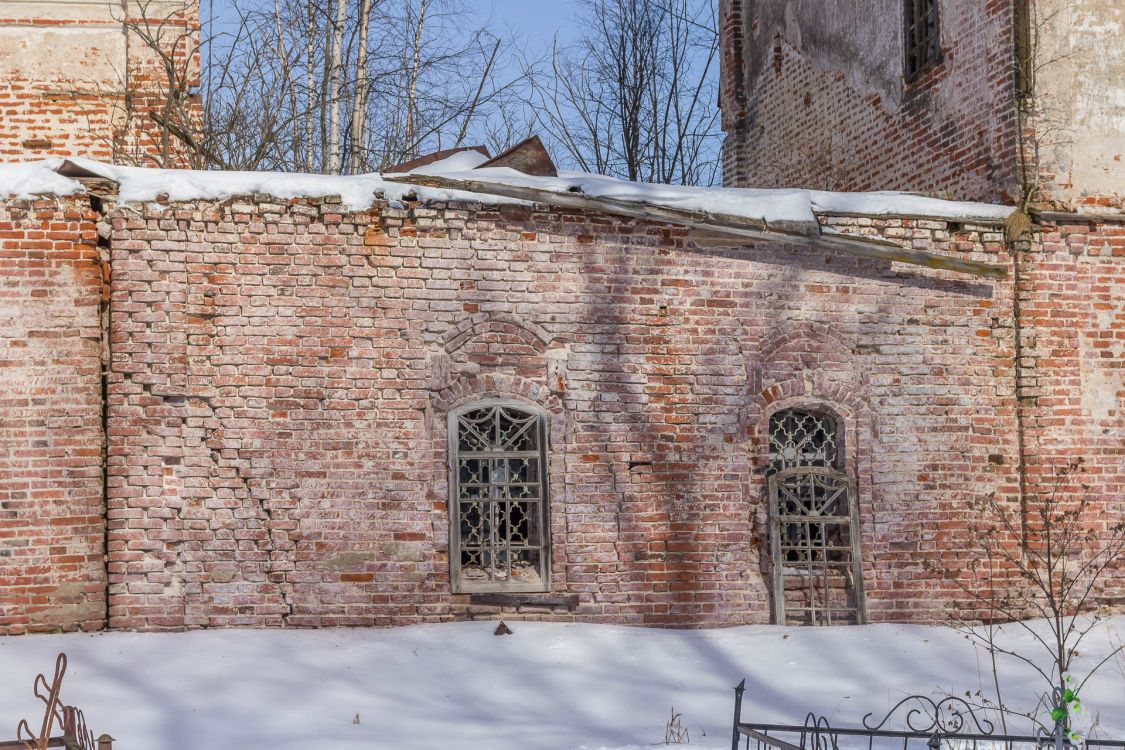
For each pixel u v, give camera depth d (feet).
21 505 32.91
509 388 35.68
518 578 35.76
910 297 38.04
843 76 51.44
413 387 35.12
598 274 36.37
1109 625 36.27
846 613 37.01
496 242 35.83
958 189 42.65
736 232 36.52
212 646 31.65
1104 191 39.45
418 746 24.58
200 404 33.96
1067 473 38.17
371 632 33.63
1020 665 32.53
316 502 34.35
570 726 26.53
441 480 35.06
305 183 34.88
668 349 36.63
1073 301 38.78
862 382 37.60
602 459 36.06
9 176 33.45
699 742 25.13
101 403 33.60
